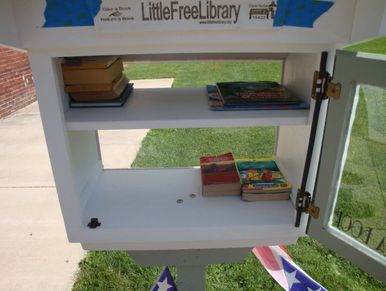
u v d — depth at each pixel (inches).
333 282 78.6
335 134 31.4
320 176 34.0
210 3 27.6
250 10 27.9
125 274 80.7
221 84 46.1
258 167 48.5
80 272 80.8
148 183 47.0
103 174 49.4
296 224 38.1
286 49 30.5
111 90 36.7
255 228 38.4
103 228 37.9
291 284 46.4
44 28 28.5
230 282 78.7
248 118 34.5
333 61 31.1
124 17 28.0
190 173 49.7
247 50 30.2
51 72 31.0
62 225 95.7
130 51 30.1
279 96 39.0
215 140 147.6
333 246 34.9
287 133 45.4
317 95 32.3
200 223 38.8
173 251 41.6
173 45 29.8
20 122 176.7
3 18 27.9
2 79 179.3
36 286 76.8
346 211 34.4
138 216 39.9
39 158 135.7
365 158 32.6
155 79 212.2
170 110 37.1
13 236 91.8
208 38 29.0
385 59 26.3
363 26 28.1
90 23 28.4
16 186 115.1
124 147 141.8
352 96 29.5
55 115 32.7
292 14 28.1
